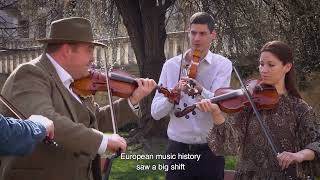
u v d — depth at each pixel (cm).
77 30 284
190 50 416
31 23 1321
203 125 385
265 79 310
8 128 219
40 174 275
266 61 307
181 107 393
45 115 260
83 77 311
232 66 400
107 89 326
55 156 275
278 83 310
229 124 314
